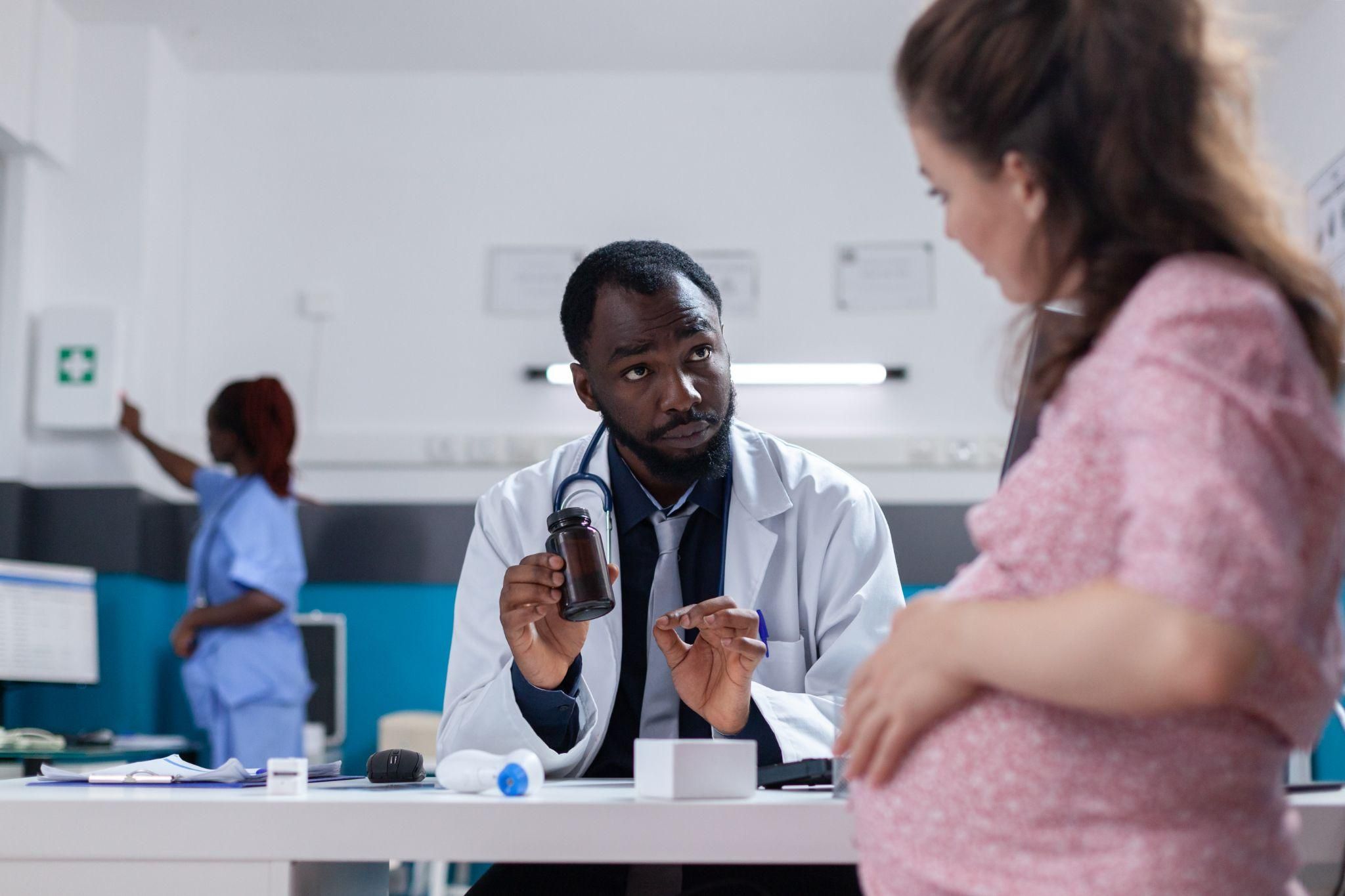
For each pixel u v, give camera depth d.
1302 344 0.61
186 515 4.13
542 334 4.31
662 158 4.42
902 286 4.30
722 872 1.18
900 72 0.70
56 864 0.87
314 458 4.17
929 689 0.64
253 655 3.29
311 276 4.36
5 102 3.80
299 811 0.87
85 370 3.90
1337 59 3.46
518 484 1.63
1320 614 0.61
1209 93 0.65
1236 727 0.60
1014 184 0.66
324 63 4.42
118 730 3.80
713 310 1.52
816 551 1.55
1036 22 0.65
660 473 1.48
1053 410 0.65
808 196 4.38
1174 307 0.59
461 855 0.86
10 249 3.98
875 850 0.67
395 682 4.02
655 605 1.48
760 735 1.29
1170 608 0.53
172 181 4.32
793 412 4.25
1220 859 0.58
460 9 4.11
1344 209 3.16
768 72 4.46
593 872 1.22
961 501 4.11
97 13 4.12
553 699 1.26
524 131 4.44
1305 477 0.58
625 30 4.23
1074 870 0.59
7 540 3.76
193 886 0.87
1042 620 0.58
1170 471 0.55
